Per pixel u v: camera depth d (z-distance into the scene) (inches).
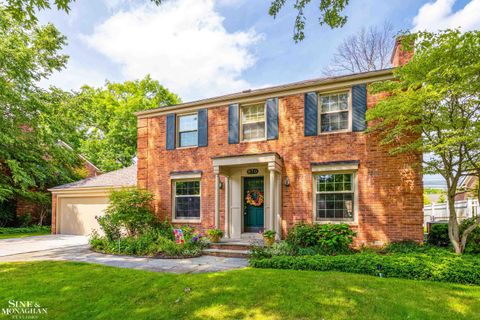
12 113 637.9
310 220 355.3
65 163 770.2
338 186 350.3
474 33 231.6
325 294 179.8
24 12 216.1
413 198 310.0
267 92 391.2
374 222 324.8
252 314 155.0
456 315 148.6
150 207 456.8
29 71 653.3
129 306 169.9
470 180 532.1
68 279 226.2
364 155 336.2
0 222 677.9
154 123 477.1
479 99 250.4
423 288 188.4
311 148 364.2
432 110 269.6
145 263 291.6
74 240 494.3
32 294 190.7
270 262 263.4
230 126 415.2
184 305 169.3
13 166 615.8
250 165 392.2
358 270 232.5
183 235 382.6
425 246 290.7
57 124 710.5
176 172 446.0
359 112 342.6
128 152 1021.8
